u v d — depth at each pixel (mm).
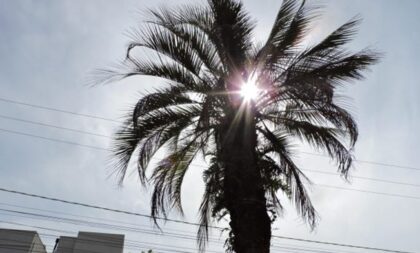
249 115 8641
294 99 8938
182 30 9180
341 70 8641
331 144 9344
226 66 9266
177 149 10109
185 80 9078
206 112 8539
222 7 9570
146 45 9094
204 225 10445
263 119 9750
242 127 8492
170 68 9102
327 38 8859
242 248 7250
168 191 10281
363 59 8664
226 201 8000
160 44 9000
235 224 7570
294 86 8602
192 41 9133
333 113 8844
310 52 8852
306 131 9570
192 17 9406
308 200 10031
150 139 9289
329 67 8656
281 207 9672
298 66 8656
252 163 8086
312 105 8805
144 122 9055
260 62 9133
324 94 8211
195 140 10281
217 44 9273
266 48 9102
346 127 8703
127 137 9141
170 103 8984
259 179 8016
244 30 9594
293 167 10055
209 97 8820
